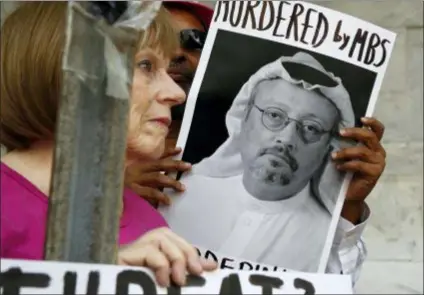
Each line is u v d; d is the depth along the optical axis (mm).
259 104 1030
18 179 861
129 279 770
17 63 863
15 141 894
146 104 961
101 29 748
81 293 754
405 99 2555
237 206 1013
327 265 1069
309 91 1033
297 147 1023
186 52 1079
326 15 1046
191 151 1025
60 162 732
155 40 965
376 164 1047
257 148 1022
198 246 1004
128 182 1003
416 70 2535
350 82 1042
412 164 2564
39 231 841
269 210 1014
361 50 1048
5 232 826
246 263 996
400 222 2559
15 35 875
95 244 745
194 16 1098
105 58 745
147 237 812
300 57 1040
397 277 2531
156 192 1010
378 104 2559
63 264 747
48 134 886
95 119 739
